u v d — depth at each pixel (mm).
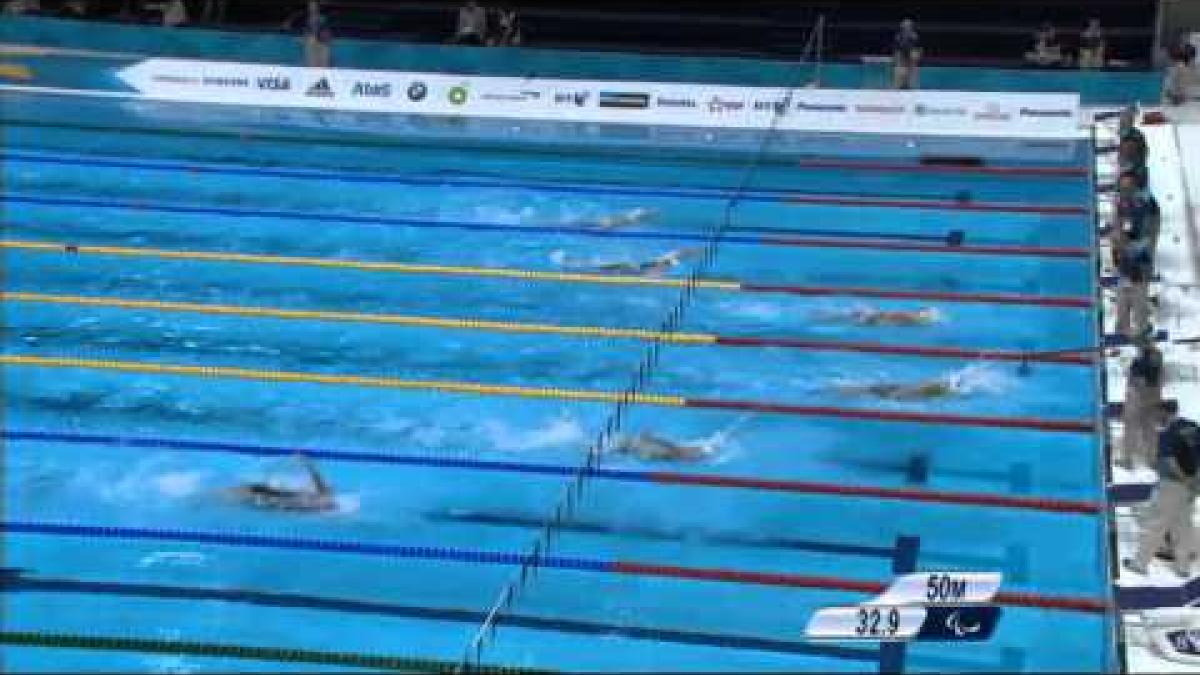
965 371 21562
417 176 29922
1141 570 16578
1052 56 34344
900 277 24984
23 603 15820
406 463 19047
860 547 17156
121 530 17328
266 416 20266
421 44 34812
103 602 15898
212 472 18734
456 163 30781
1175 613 15977
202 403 20609
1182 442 16062
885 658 15125
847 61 35594
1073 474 18750
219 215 27641
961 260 25672
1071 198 28594
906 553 17047
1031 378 21328
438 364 21859
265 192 28891
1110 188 28656
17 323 22953
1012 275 25031
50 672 14656
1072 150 31344
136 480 18500
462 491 18359
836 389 21047
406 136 32500
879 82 33344
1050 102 31906
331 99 34000
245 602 15992
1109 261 25219
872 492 18344
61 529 17312
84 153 30828
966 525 17609
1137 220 22328
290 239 26578
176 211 27766
